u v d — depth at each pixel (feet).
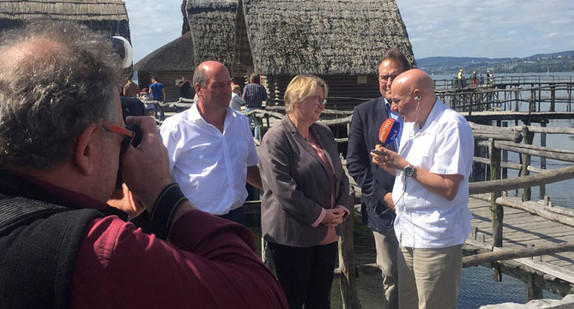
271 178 10.11
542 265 17.78
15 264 2.57
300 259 10.44
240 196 10.96
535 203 24.23
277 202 10.41
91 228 2.73
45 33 3.07
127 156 3.34
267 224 10.54
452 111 8.82
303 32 65.16
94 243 2.68
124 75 3.29
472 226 21.50
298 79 10.37
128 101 7.55
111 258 2.67
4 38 3.06
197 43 74.74
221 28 76.38
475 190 13.08
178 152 10.46
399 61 11.15
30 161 2.86
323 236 10.43
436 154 8.64
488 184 13.20
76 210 2.80
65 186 3.02
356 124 11.64
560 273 17.15
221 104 10.73
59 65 2.88
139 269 2.72
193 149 10.55
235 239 3.26
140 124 3.57
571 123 107.65
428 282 8.87
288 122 10.44
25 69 2.82
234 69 73.72
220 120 10.91
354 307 12.80
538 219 23.06
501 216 19.15
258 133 39.73
